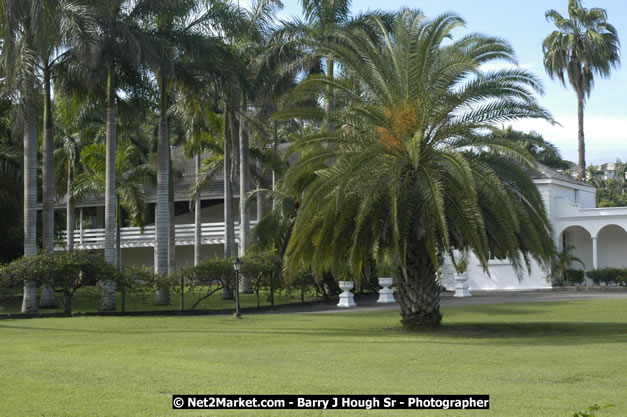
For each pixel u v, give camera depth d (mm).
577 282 35094
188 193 43969
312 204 15984
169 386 7844
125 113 27750
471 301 27219
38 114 26844
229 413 6484
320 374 8898
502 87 15992
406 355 11180
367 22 28266
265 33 30484
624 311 20703
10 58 20375
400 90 16516
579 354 11203
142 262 48906
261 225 28906
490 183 15242
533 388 7820
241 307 25594
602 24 47188
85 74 24156
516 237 16438
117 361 10273
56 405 6805
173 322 19328
